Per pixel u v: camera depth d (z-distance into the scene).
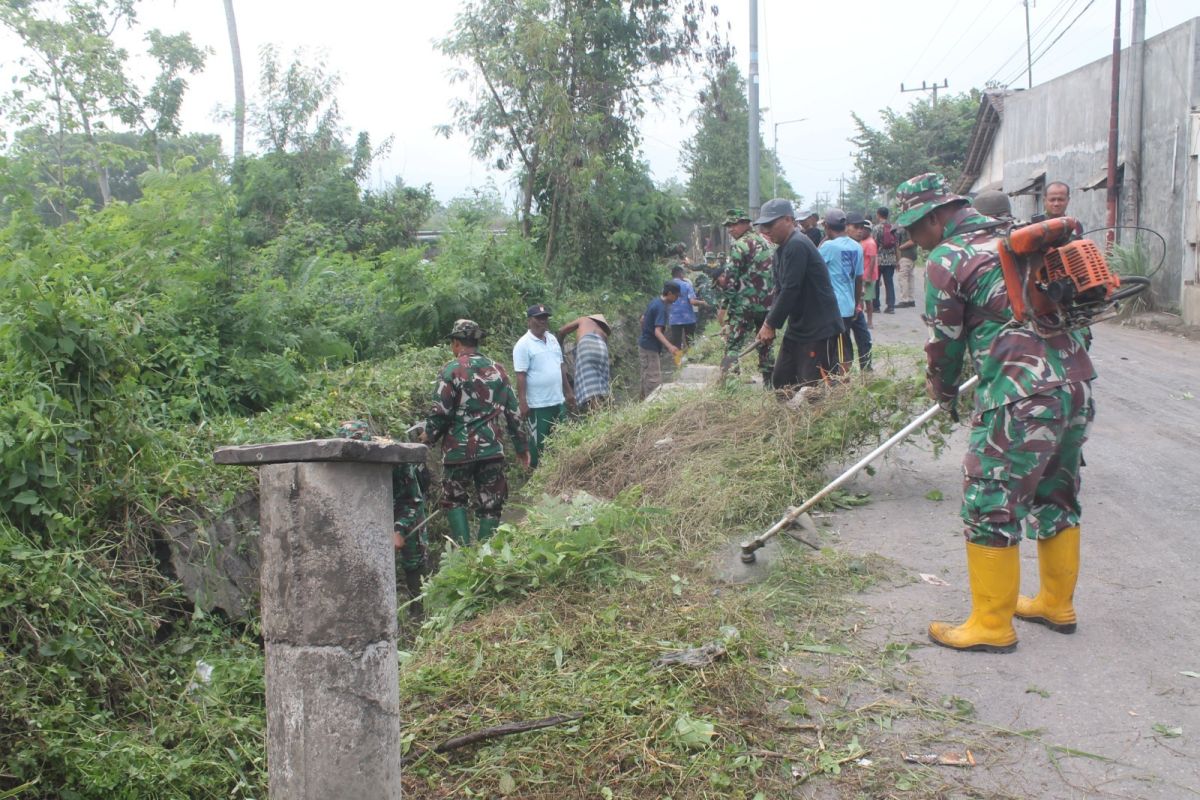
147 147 20.38
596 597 4.44
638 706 3.45
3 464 4.25
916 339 13.51
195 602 4.82
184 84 20.70
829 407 6.05
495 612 4.42
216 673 4.41
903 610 4.21
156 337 6.95
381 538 2.37
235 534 5.41
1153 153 16.56
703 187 41.09
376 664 2.35
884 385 5.97
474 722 3.46
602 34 19.00
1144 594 4.24
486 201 19.50
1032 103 24.34
